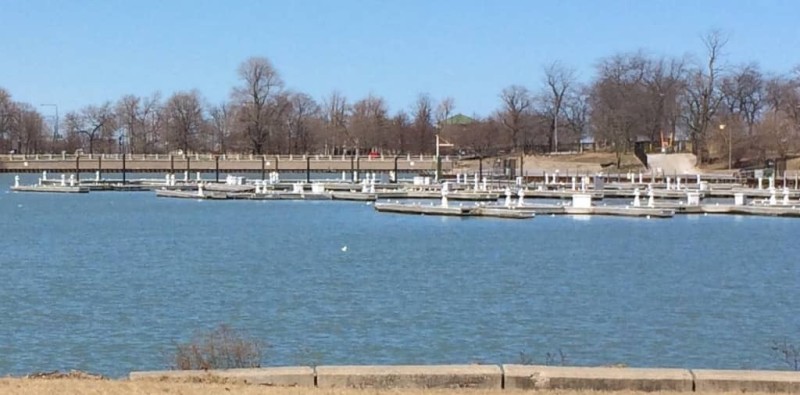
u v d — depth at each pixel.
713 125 137.62
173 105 183.75
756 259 49.12
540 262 47.72
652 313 33.41
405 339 29.08
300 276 42.47
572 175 123.50
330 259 49.25
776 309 34.28
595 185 103.56
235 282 40.53
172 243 58.44
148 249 54.84
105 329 30.48
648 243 56.94
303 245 56.62
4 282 40.66
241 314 33.00
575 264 46.94
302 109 179.50
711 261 48.31
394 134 180.88
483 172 136.50
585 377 16.91
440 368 17.41
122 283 40.34
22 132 180.12
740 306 34.84
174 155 165.50
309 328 30.59
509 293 37.53
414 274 43.19
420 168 161.88
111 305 34.78
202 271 44.38
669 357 27.00
